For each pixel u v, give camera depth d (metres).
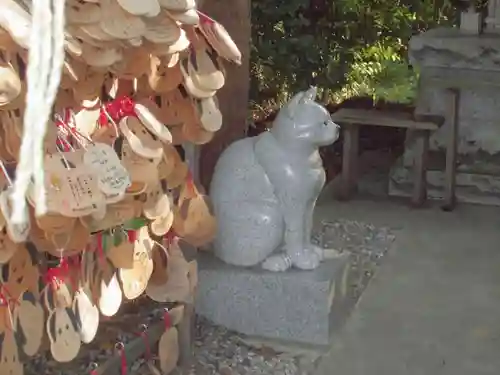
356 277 4.21
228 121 3.95
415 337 3.54
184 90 2.23
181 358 3.20
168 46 1.91
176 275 2.57
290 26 6.01
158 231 2.25
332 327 3.52
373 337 3.53
